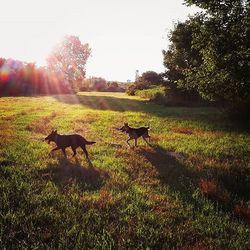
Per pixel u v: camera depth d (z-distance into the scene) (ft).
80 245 21.35
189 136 60.44
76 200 28.32
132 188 32.24
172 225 25.14
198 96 133.08
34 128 61.72
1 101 125.29
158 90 164.04
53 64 336.90
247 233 24.67
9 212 24.82
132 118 81.15
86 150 43.68
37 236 22.53
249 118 77.71
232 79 57.00
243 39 54.95
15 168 35.96
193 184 34.88
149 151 48.11
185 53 135.85
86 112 90.58
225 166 40.78
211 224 25.81
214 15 59.06
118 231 23.79
